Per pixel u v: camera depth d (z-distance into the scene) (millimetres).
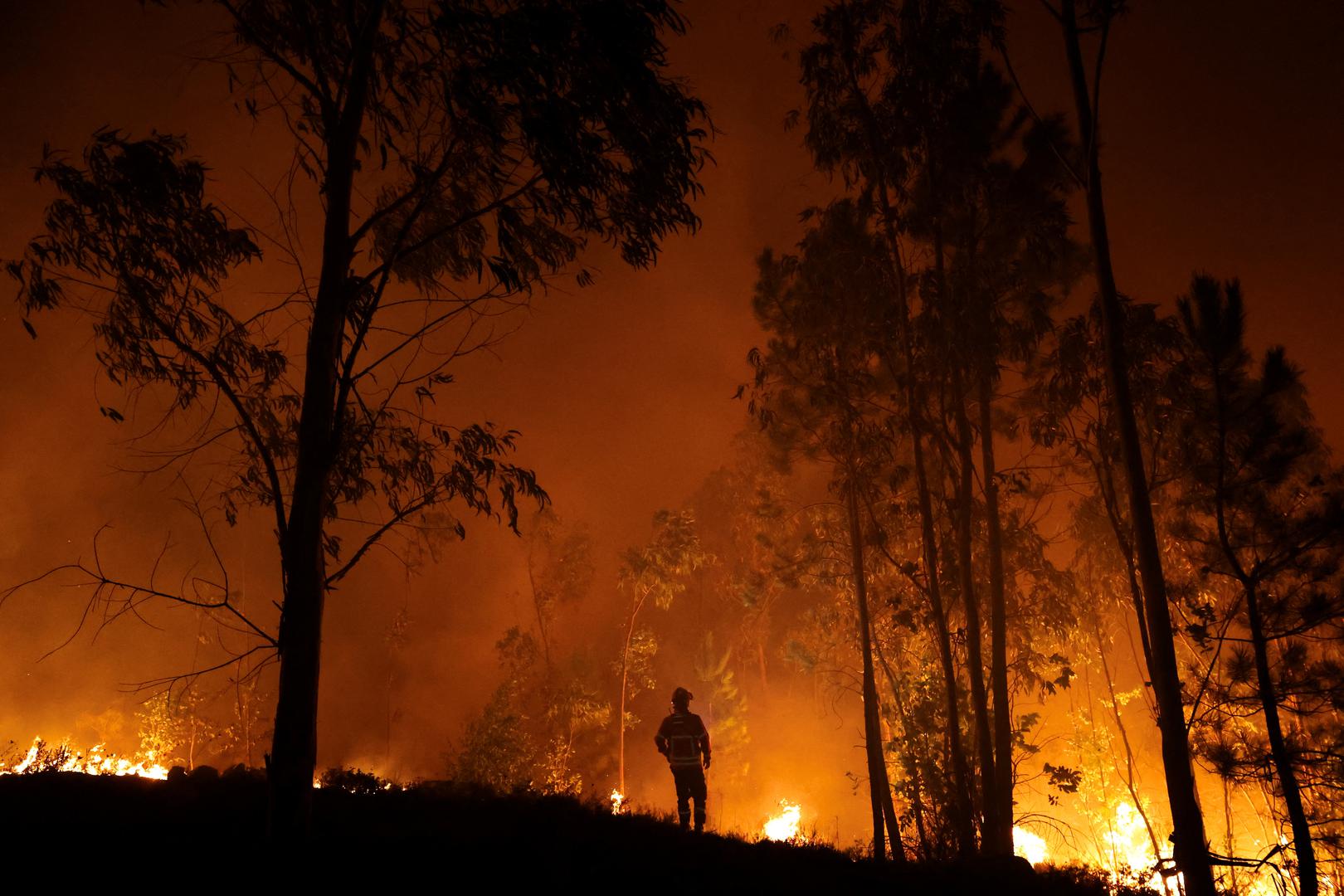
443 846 6492
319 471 6656
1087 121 10367
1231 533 10680
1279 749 10078
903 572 14312
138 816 6879
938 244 13781
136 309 7777
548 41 7062
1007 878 9203
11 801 6977
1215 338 10695
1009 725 12461
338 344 7070
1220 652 10938
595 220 7973
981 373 13430
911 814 14281
